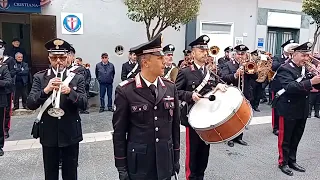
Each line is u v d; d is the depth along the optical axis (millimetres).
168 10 7359
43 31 8344
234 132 3088
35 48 8305
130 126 2496
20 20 9047
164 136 2480
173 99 2576
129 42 9305
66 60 3309
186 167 3850
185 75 3709
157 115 2457
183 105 3660
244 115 3146
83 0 8758
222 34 10594
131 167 2455
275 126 6453
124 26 9211
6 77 5145
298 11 11945
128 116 2475
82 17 8797
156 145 2438
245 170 4512
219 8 10391
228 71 6000
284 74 4285
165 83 2623
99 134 6285
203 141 3535
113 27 9117
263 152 5324
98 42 9039
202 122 3193
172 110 2557
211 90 3758
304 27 12188
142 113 2424
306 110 4352
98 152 5211
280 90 4336
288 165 4566
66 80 3219
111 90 8711
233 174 4363
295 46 4602
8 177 4223
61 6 8578
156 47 2406
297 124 4418
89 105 9023
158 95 2467
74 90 3232
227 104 3283
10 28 9000
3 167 4578
